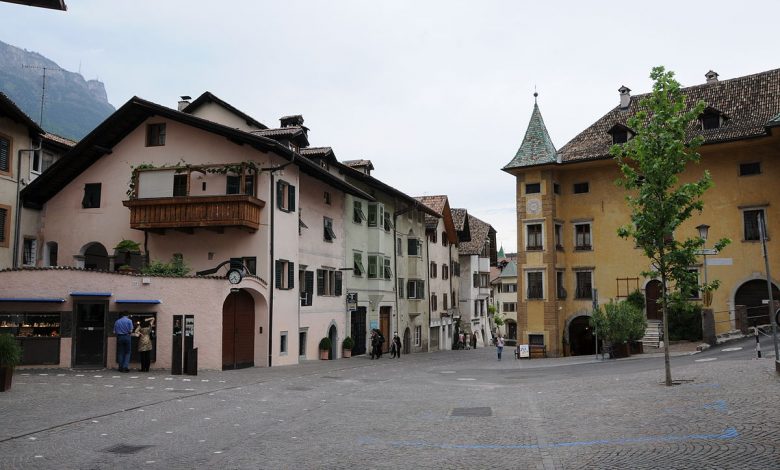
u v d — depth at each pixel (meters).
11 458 8.84
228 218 26.48
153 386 17.28
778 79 37.50
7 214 28.98
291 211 30.20
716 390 14.03
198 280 23.02
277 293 28.42
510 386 19.17
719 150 36.66
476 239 70.50
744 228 35.84
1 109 28.28
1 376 15.32
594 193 40.91
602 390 16.08
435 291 56.44
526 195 41.31
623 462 8.25
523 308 40.78
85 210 30.39
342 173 38.34
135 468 8.43
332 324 35.59
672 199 16.67
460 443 9.92
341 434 10.79
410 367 29.75
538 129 42.53
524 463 8.46
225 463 8.72
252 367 26.33
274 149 27.64
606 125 42.47
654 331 36.34
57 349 21.92
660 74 17.39
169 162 29.25
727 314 35.69
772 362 18.52
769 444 8.75
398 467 8.45
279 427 11.48
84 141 29.27
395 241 46.56
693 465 7.93
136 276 22.56
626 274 39.47
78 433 10.64
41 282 22.20
